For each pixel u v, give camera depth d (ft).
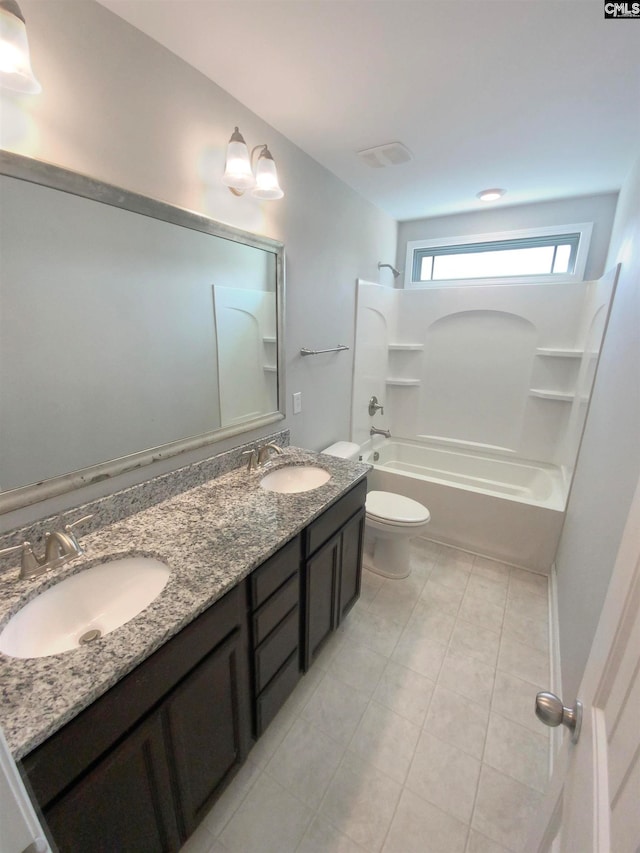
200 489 5.12
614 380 5.03
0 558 3.21
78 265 3.62
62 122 3.31
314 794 4.13
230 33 3.78
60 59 3.23
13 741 2.06
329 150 6.26
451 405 10.86
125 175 3.84
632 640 1.66
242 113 5.02
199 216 4.63
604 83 4.45
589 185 7.73
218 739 3.63
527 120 5.31
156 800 3.01
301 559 4.59
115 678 2.48
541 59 4.08
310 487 6.06
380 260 9.85
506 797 4.11
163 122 4.10
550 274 9.45
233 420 5.75
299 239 6.54
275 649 4.33
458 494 8.28
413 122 5.40
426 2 3.36
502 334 9.84
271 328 6.18
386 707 5.07
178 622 2.90
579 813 1.77
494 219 9.57
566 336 9.05
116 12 3.52
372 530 7.52
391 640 6.12
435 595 7.14
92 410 3.92
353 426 9.52
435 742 4.64
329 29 3.70
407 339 11.05
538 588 7.33
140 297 4.21
